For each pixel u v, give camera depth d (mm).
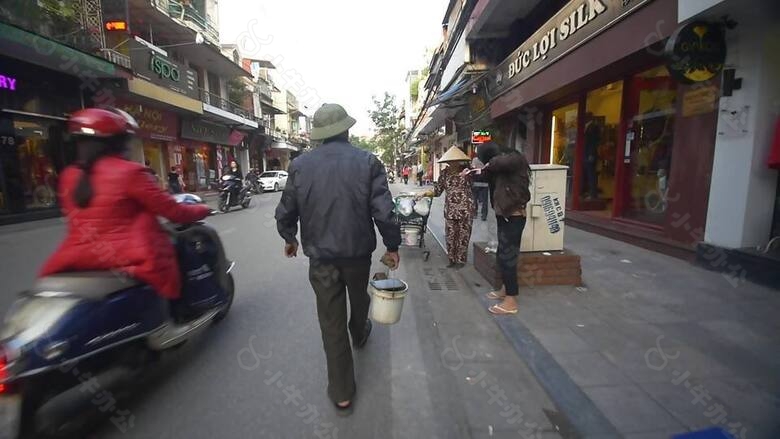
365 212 2398
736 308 3572
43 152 11430
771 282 4012
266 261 6098
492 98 12227
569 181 9281
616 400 2346
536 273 4254
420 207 6199
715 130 4723
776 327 3197
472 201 5367
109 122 2205
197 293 3006
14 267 5543
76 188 2176
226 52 25781
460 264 5457
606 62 6137
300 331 3529
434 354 3064
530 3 10070
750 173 4301
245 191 13391
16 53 9688
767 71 4125
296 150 45812
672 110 5855
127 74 12125
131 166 2248
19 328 1893
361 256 2441
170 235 2852
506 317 3533
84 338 2012
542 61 8477
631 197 6895
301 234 2439
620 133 7016
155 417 2355
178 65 16188
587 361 2771
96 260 2219
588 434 2090
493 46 12703
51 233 8578
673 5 4711
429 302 4137
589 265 5023
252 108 29625
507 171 3549
